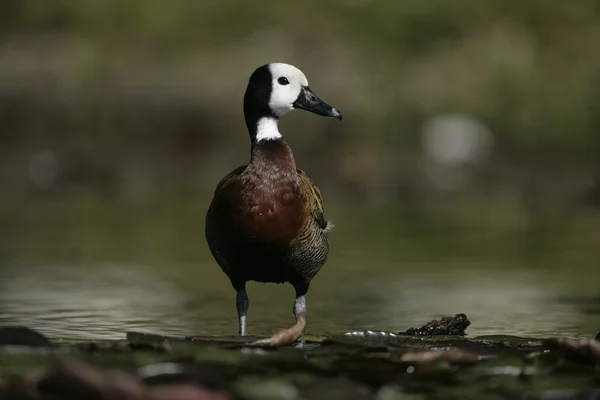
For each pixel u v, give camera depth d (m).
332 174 21.52
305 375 6.29
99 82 25.48
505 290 11.52
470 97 24.09
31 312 10.10
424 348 7.41
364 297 11.14
